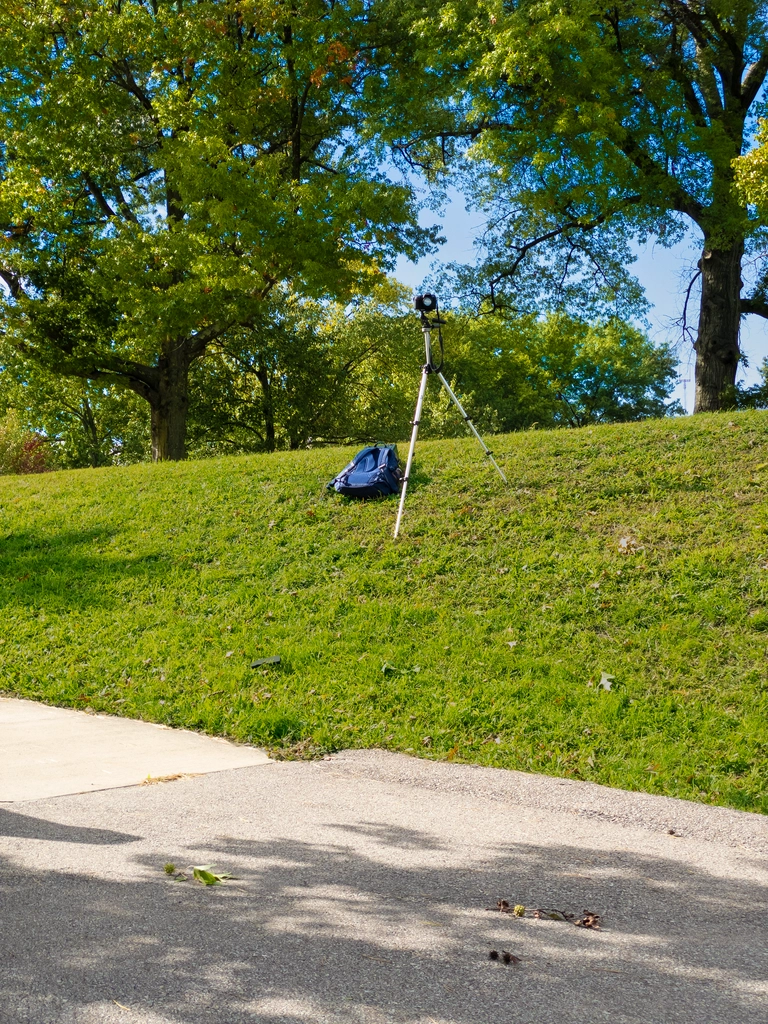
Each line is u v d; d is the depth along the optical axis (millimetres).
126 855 3801
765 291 21156
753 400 19531
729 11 18625
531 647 7875
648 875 3754
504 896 3424
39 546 12555
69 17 20359
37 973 2658
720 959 2908
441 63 19328
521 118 20141
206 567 10922
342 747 6336
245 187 19047
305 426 35594
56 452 40156
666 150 19109
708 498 10133
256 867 3680
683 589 8367
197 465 15297
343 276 20281
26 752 6020
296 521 11766
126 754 6012
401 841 4113
